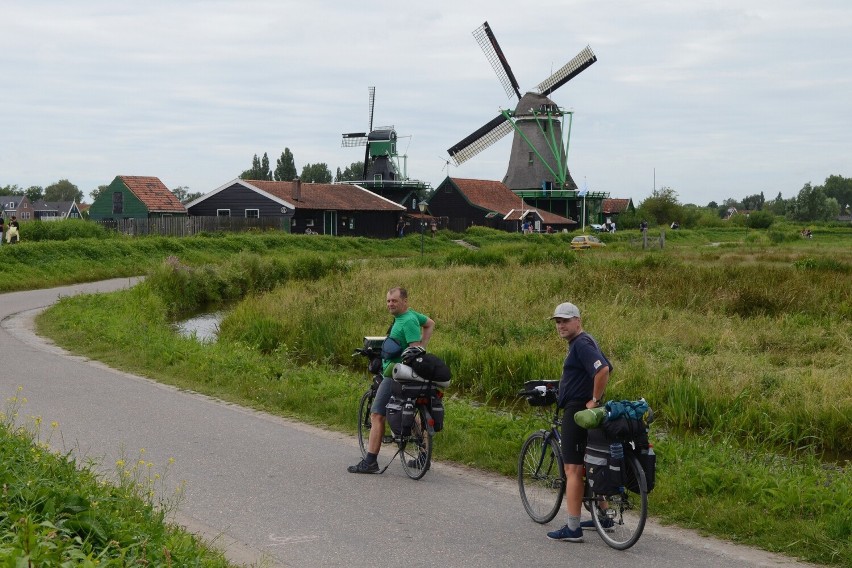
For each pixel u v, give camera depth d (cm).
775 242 7281
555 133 8875
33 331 1916
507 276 2820
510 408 1345
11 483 583
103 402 1175
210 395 1277
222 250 4700
